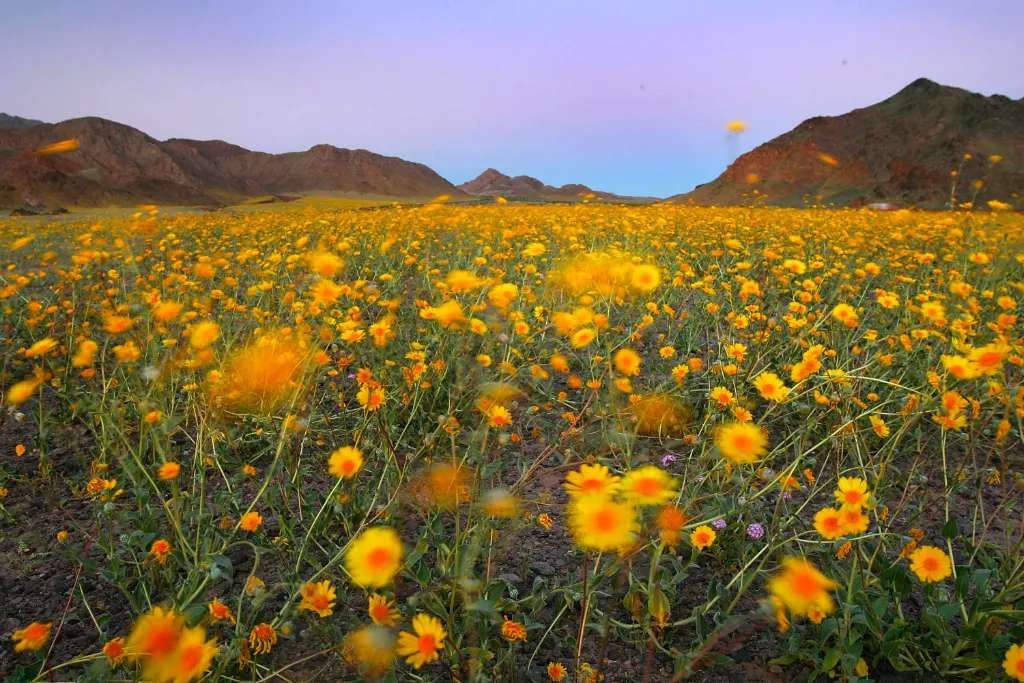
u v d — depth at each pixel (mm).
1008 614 1373
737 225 8984
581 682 1340
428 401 2762
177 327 2836
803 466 2283
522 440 2461
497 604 1544
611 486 990
